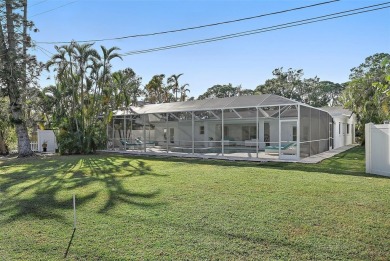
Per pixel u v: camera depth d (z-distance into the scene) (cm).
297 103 1631
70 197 823
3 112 2283
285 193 822
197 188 909
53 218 635
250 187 910
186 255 438
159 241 493
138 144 2552
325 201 730
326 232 521
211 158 1839
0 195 871
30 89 2248
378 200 731
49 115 2820
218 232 530
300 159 1636
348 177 1068
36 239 514
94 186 973
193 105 2192
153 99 5294
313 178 1053
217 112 2345
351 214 622
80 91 2433
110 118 2512
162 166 1479
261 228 547
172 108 2277
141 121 2755
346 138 3050
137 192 866
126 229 555
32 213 675
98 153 2384
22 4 2169
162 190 887
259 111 2117
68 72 2406
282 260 417
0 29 2097
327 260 415
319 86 5997
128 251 456
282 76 5794
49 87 2647
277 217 611
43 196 845
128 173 1254
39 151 2692
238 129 2772
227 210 667
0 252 461
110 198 800
